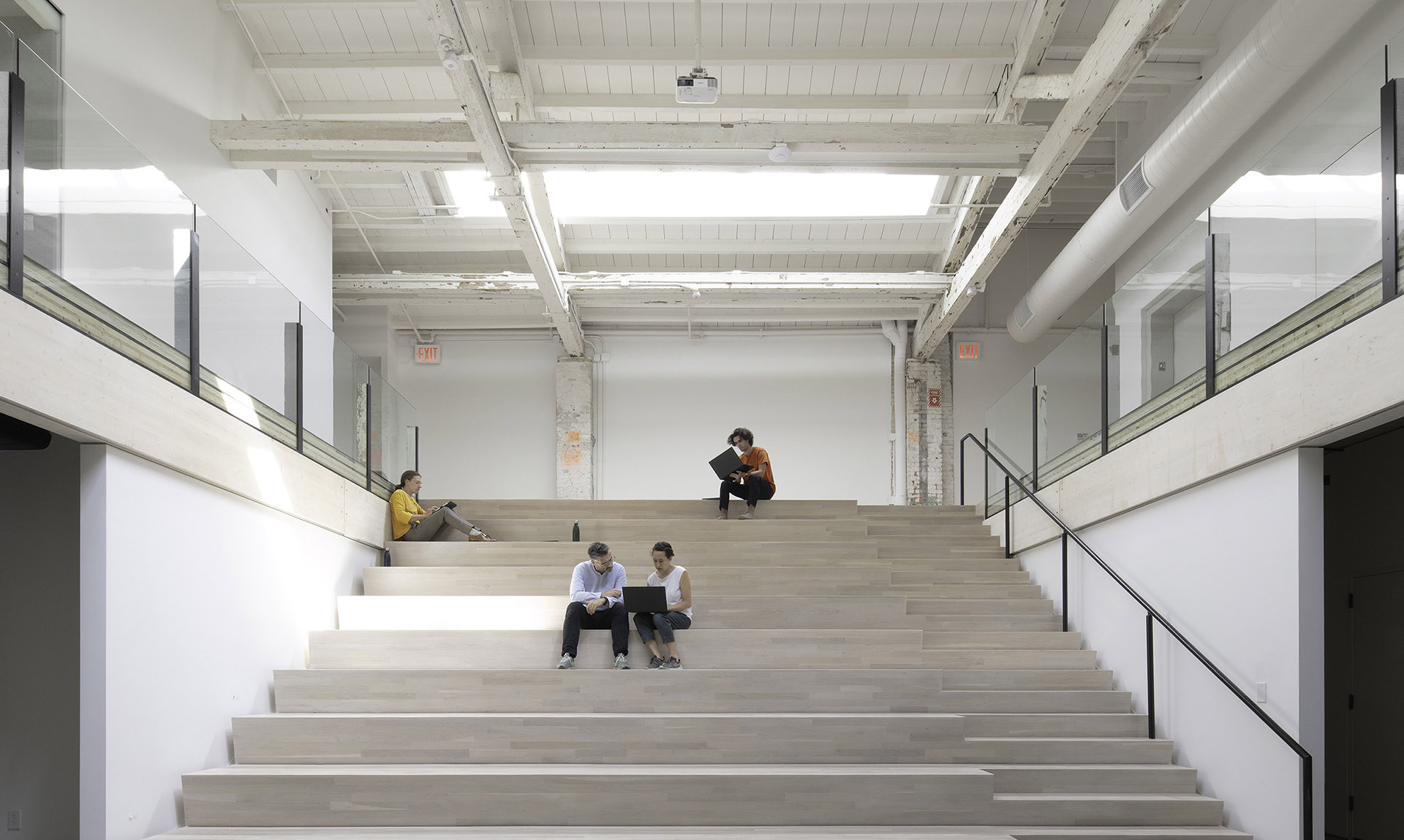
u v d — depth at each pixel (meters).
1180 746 7.04
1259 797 6.09
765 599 8.48
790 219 11.95
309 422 8.16
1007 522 10.21
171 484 5.98
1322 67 7.55
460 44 6.83
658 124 8.38
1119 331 8.01
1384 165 4.93
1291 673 5.81
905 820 6.15
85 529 5.27
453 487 14.74
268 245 9.54
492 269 13.35
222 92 8.59
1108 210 9.70
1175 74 9.20
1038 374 9.82
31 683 6.50
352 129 8.27
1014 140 8.45
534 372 14.96
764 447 14.80
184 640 6.10
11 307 4.45
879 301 13.52
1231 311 6.36
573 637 7.57
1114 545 8.13
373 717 6.66
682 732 6.66
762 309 14.48
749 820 6.11
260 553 7.19
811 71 9.22
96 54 6.73
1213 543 6.67
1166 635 7.26
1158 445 7.30
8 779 6.44
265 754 6.58
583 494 14.46
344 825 6.01
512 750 6.62
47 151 4.77
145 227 5.63
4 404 4.47
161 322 5.82
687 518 11.22
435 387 14.92
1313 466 5.75
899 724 6.75
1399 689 8.03
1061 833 6.04
